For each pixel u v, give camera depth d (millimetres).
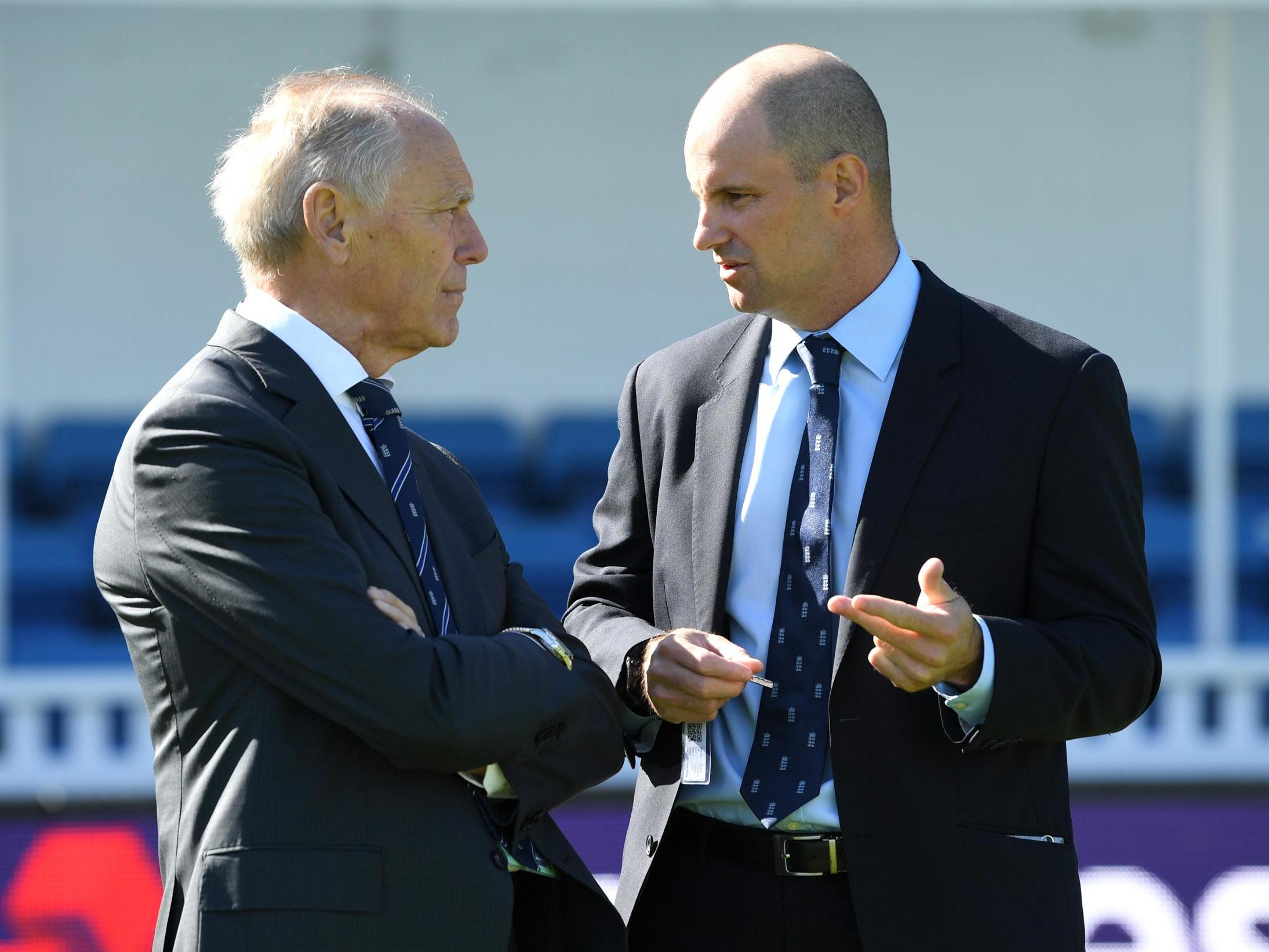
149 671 6605
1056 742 7602
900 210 35125
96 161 34219
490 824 6742
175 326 34750
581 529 32500
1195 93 34719
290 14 33938
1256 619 32281
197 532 6301
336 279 6879
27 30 33531
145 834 15633
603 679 7305
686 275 35406
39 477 33750
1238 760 24281
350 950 6172
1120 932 15930
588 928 7199
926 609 6547
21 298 34250
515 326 35344
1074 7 25234
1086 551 7270
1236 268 34969
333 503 6602
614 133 35031
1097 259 35250
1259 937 15852
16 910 15305
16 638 30391
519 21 34250
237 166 7016
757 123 7316
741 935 7500
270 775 6277
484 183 34938
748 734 7629
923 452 7391
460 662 6430
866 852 7176
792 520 7617
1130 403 35250
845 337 7695
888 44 34688
